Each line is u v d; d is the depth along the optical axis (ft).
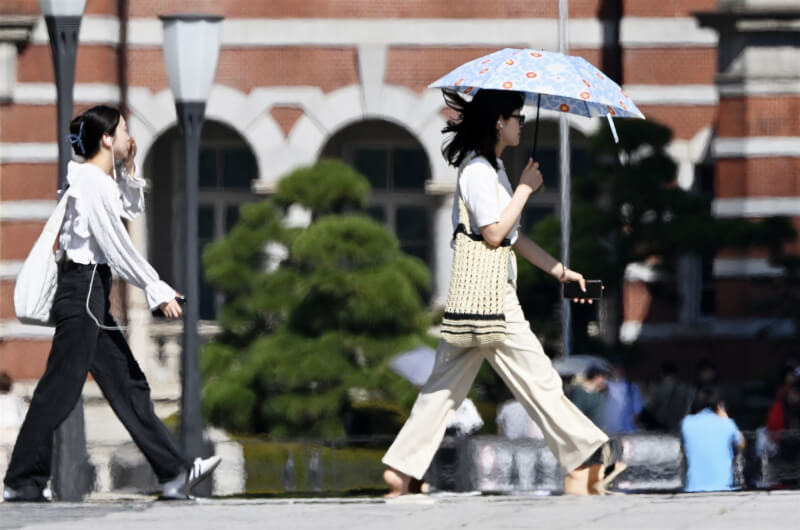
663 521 55.93
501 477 94.68
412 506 63.57
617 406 154.10
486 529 54.24
